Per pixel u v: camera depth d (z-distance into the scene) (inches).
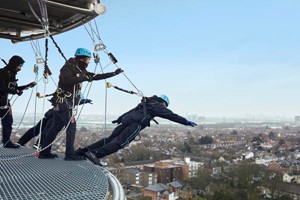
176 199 2765.7
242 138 7086.6
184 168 3730.3
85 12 237.6
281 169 3599.9
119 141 299.7
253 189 2746.1
